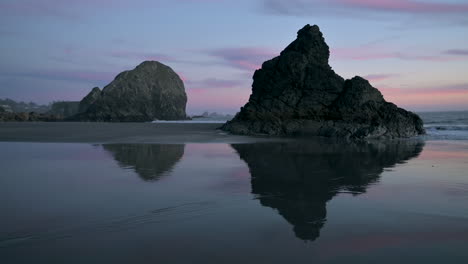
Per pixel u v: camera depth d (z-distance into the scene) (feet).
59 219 30.94
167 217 31.91
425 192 42.45
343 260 23.07
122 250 24.36
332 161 68.85
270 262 22.65
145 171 55.93
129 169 57.52
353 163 66.39
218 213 33.35
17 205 35.35
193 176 51.98
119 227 29.04
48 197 38.70
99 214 32.55
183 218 31.73
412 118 144.46
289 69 163.73
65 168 58.18
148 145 96.58
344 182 48.19
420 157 75.82
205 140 115.03
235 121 166.81
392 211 34.30
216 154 78.23
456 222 30.96
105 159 68.59
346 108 148.05
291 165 63.26
